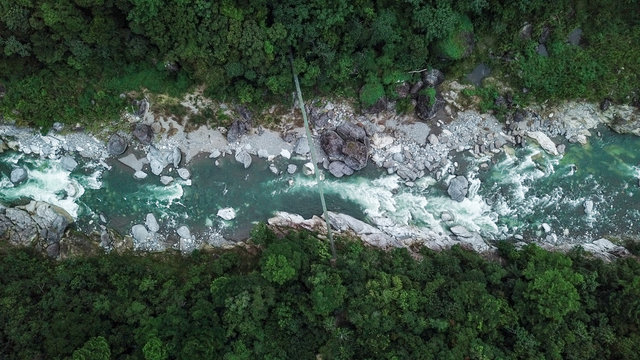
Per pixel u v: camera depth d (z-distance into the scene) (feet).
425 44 111.75
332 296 91.25
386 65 114.73
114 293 98.27
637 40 117.60
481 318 91.76
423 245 115.34
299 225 116.78
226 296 92.53
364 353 90.68
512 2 110.93
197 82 113.91
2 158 115.85
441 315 93.30
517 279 99.71
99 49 104.99
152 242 115.44
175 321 89.71
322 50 106.52
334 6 102.01
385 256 107.65
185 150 119.03
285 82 111.55
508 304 97.04
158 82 113.29
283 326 92.94
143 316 93.61
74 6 94.68
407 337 89.71
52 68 107.96
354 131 119.03
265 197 120.16
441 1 108.17
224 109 117.70
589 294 98.48
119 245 113.70
